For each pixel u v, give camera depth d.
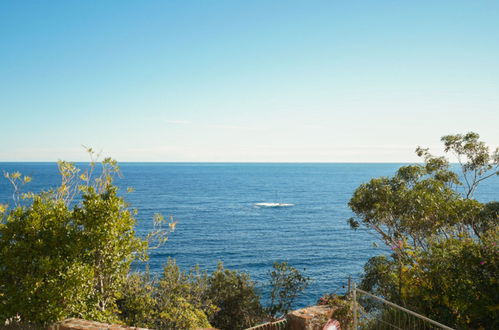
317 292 45.84
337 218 109.94
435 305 9.06
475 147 20.84
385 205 17.50
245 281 19.94
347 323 9.42
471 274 8.52
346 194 180.62
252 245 75.00
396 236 17.84
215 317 17.80
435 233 16.38
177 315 12.90
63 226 10.38
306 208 130.50
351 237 83.81
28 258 9.48
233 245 74.50
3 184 166.75
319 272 56.50
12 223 9.88
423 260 9.59
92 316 10.26
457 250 9.09
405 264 10.87
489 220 16.33
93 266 10.20
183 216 109.62
